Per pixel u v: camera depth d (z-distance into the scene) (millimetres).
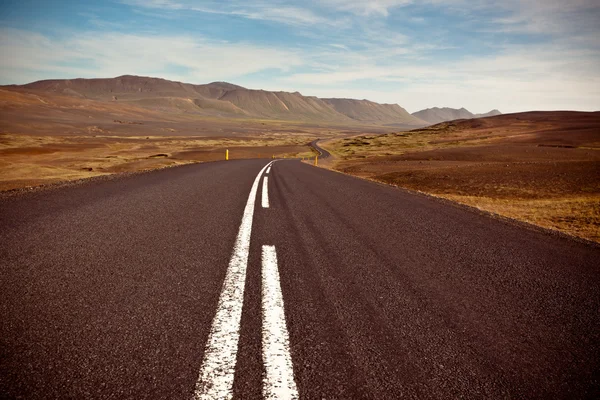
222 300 2305
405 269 3285
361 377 1606
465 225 5805
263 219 5148
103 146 73875
